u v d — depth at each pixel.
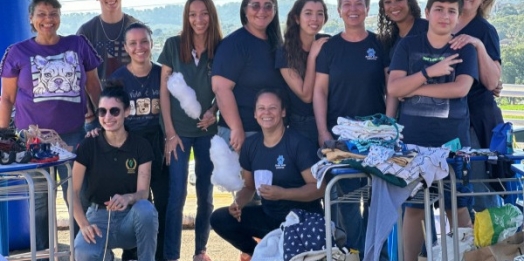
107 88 5.59
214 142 5.61
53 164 5.18
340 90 5.80
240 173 5.64
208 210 6.27
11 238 7.06
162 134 6.26
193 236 7.52
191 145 6.20
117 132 5.57
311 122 6.02
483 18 5.68
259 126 6.00
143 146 5.62
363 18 5.79
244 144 5.71
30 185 5.06
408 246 5.46
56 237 6.04
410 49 5.25
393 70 5.28
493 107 5.62
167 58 6.16
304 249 5.00
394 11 5.75
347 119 5.06
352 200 5.26
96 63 6.29
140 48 6.07
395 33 5.86
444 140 5.20
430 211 4.88
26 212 7.10
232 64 5.91
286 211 5.61
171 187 6.15
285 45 5.91
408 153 4.77
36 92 6.00
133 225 5.44
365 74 5.75
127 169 5.59
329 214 4.77
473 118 5.64
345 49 5.80
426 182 4.71
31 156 5.11
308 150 5.51
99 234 5.42
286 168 5.54
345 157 4.80
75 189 5.57
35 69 5.99
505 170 4.98
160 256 6.27
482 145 5.65
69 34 6.26
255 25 5.93
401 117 5.32
